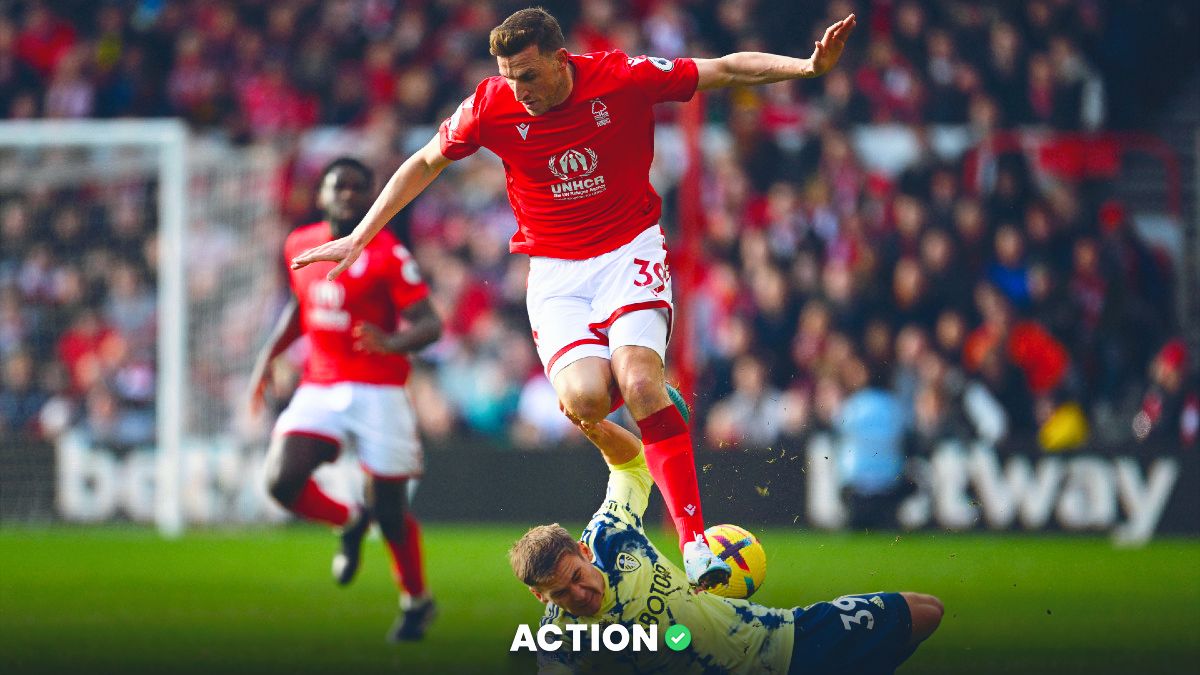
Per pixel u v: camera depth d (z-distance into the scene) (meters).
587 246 20.36
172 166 48.44
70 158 54.56
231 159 52.72
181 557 40.47
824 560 38.91
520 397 51.38
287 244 29.48
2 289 55.44
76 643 24.55
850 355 48.09
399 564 26.52
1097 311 50.66
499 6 61.69
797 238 51.88
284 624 27.53
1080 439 48.34
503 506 48.28
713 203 53.28
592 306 20.25
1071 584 33.75
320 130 57.34
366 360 28.27
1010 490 46.44
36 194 55.88
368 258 28.22
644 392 19.19
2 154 54.47
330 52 61.72
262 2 63.38
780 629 17.95
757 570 19.36
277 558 40.44
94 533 48.38
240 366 50.94
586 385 19.53
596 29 59.56
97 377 54.16
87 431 53.34
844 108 56.44
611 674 17.58
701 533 18.61
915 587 32.91
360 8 62.91
